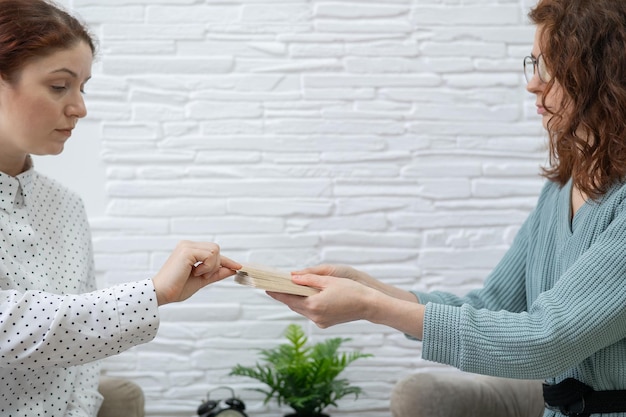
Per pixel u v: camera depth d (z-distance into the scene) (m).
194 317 2.21
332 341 2.13
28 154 1.45
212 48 2.16
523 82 2.22
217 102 2.17
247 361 2.22
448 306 1.23
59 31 1.27
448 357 1.21
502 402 1.75
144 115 2.16
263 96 2.18
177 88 2.16
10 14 1.25
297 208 2.20
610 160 1.21
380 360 2.25
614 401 1.27
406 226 2.22
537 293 1.41
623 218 1.20
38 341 1.20
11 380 1.32
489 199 2.23
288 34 2.17
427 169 2.22
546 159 2.23
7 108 1.27
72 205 1.56
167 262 1.29
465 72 2.21
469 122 2.22
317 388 2.06
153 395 2.20
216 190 2.19
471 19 2.21
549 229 1.39
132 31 2.15
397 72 2.20
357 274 1.53
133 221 2.18
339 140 2.20
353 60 2.19
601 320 1.15
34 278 1.35
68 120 1.32
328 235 2.20
